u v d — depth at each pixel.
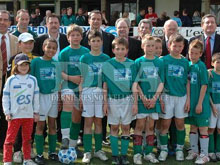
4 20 4.09
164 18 11.55
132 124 4.26
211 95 4.05
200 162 3.84
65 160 3.75
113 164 3.81
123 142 3.84
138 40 4.54
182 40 3.88
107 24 12.32
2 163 3.83
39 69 3.78
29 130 3.66
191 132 4.09
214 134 4.20
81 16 11.70
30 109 3.62
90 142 3.93
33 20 12.52
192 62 3.99
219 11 13.69
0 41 4.13
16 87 3.54
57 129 4.66
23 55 3.58
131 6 14.75
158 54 4.15
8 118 3.55
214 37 4.32
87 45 4.39
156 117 3.87
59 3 15.48
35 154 4.05
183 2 14.04
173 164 3.87
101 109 3.86
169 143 4.45
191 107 3.97
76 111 3.98
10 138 3.60
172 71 3.90
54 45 3.76
